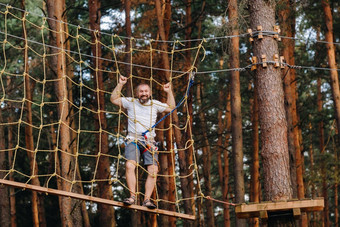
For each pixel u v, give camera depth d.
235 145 16.62
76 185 16.20
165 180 17.12
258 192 21.56
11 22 21.44
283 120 8.86
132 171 7.49
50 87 23.44
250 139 26.25
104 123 17.03
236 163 16.50
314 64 21.45
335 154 20.17
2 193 19.80
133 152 7.55
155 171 7.61
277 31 9.14
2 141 20.11
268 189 8.71
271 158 8.74
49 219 25.06
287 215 8.36
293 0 12.52
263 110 8.92
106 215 16.52
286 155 8.77
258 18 9.22
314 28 20.61
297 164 19.48
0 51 21.77
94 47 17.17
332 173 19.47
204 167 23.39
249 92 22.59
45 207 25.06
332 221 31.66
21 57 22.98
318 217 26.53
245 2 12.54
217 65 25.56
